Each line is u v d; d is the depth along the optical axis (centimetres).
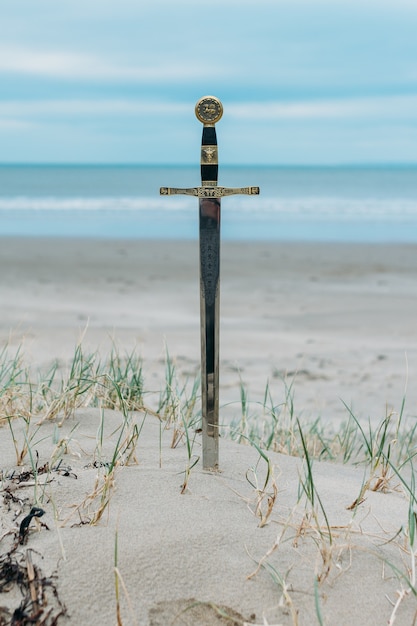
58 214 3130
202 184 287
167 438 364
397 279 1505
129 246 2006
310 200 4334
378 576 247
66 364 635
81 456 323
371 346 940
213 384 304
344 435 521
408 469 429
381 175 10725
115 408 413
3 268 1553
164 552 245
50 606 223
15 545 244
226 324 1064
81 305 1170
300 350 909
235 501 285
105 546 245
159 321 1055
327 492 310
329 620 228
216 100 283
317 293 1340
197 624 226
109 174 10650
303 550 256
